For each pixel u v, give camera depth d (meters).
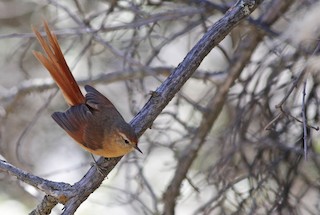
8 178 11.52
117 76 12.09
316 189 11.45
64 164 15.12
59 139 15.28
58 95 15.01
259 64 11.43
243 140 11.45
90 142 8.37
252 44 11.56
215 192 12.34
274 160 11.13
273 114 11.23
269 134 11.17
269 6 11.38
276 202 10.84
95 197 13.84
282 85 10.84
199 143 12.13
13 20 15.93
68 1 14.52
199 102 12.62
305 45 10.18
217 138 12.78
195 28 13.08
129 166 12.13
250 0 8.13
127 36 14.16
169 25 13.43
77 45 15.12
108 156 8.45
